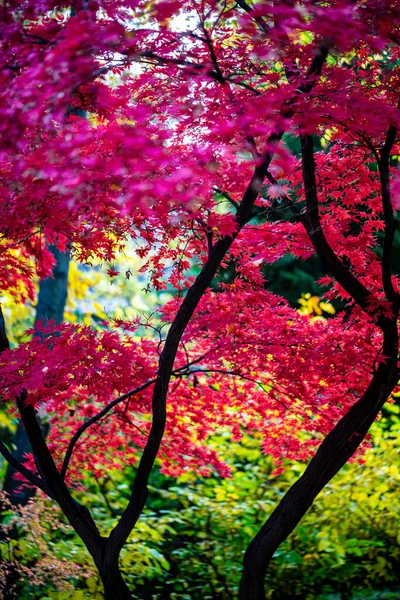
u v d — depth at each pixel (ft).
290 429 15.65
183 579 19.75
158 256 13.55
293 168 13.11
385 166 11.64
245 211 11.26
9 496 20.95
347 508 19.72
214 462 16.10
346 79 10.62
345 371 13.15
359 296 12.73
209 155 10.11
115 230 12.14
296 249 13.71
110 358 11.44
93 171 9.61
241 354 13.65
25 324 29.25
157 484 23.20
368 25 10.30
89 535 12.86
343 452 12.89
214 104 10.66
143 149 9.25
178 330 11.79
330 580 20.62
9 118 9.14
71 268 27.84
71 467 16.62
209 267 11.64
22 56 9.91
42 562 17.62
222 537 20.30
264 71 11.64
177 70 10.90
